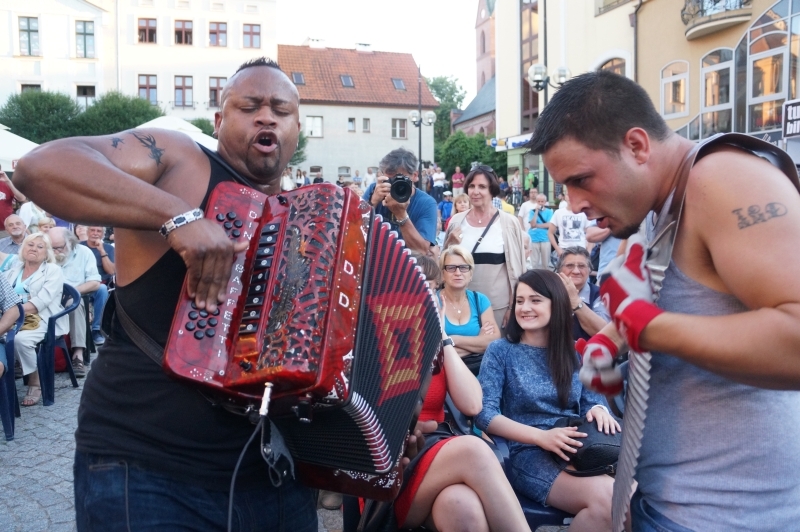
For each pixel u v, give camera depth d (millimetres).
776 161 1503
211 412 1771
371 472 1858
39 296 5891
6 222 7633
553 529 3682
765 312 1356
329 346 1587
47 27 39625
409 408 2020
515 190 24922
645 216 1635
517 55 26844
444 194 18781
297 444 1899
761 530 1570
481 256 5281
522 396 3318
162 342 1758
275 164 1974
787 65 15758
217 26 42312
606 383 1746
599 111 1549
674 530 1622
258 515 1908
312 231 1682
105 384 1809
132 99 37312
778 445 1564
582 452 2951
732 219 1419
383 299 1898
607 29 21250
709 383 1592
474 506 2578
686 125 18734
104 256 8156
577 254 4832
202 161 1885
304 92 46125
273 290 1645
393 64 49562
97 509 1726
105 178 1568
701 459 1609
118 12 40875
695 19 17609
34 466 4566
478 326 4336
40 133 36156
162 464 1752
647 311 1472
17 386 6539
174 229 1595
